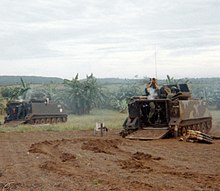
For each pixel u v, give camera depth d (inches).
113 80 4411.9
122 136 944.3
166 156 595.5
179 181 406.0
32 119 1574.8
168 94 933.8
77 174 463.5
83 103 2415.1
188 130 893.8
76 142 821.2
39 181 430.0
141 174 451.2
